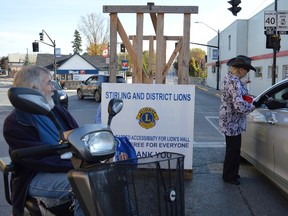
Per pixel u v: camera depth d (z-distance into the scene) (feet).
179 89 19.15
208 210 16.01
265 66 94.63
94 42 271.08
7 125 8.50
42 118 8.79
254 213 15.72
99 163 6.88
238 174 20.61
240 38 115.24
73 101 80.23
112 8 21.04
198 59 275.59
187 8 20.59
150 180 6.98
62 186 8.29
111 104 8.20
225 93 18.28
